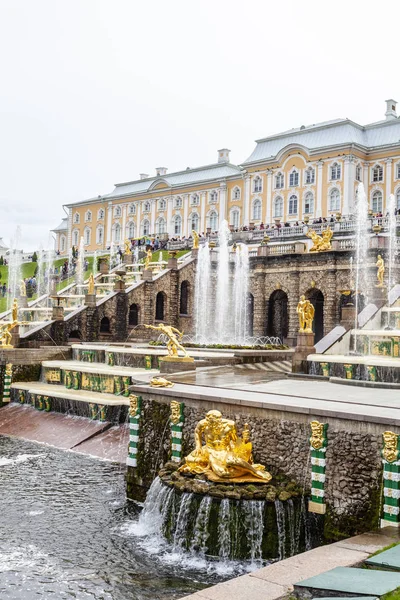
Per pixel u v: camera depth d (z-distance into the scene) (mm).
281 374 28750
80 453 26344
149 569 14945
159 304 53062
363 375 25109
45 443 28281
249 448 17484
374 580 10594
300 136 83125
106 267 63500
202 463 17406
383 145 75500
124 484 22031
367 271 44500
